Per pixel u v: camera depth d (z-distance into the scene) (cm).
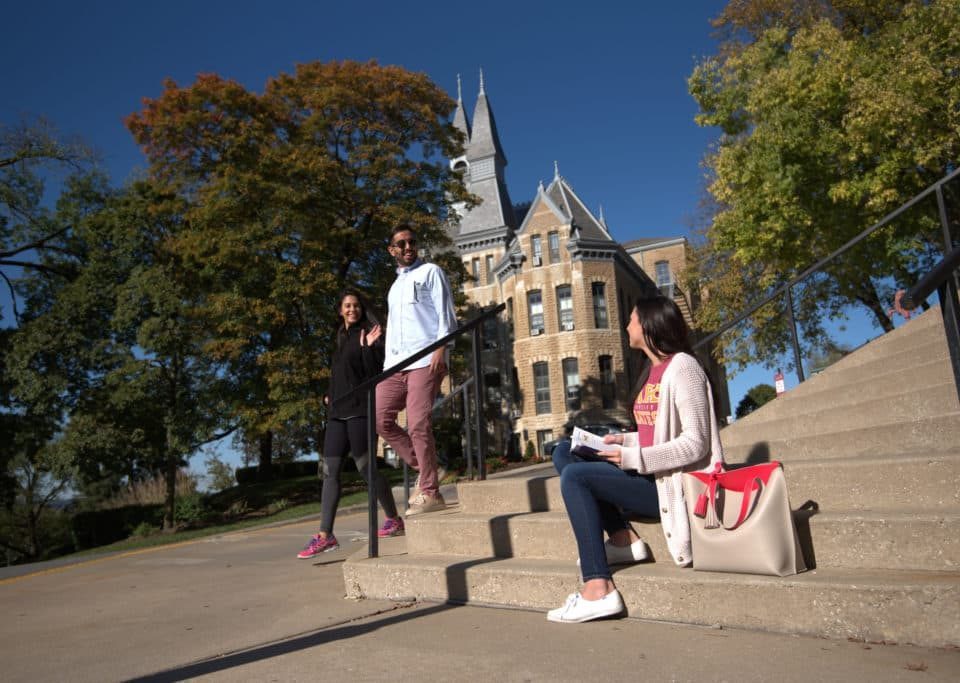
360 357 532
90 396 2098
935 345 591
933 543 265
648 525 343
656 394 328
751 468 288
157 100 2184
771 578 274
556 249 3903
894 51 1398
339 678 259
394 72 2320
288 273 2047
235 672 281
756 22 1952
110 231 2155
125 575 649
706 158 2269
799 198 1507
